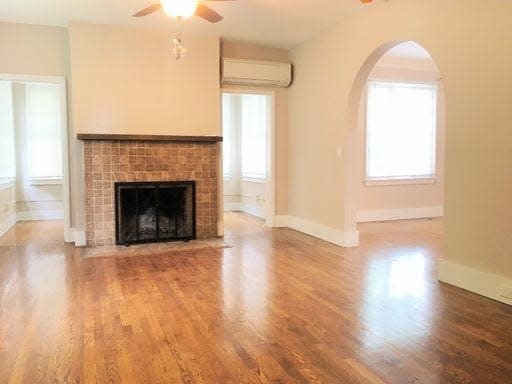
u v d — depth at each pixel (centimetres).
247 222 681
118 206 507
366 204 690
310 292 335
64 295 329
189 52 539
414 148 719
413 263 424
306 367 217
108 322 275
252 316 286
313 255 458
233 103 811
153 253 468
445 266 359
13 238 555
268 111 625
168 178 529
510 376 207
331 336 254
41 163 720
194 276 380
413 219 709
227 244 513
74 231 530
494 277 316
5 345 242
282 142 629
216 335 255
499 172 309
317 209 556
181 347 240
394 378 205
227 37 555
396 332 259
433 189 735
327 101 523
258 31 525
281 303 310
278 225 638
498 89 307
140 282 362
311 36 545
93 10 453
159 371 213
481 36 318
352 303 310
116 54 508
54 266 415
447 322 274
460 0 333
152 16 473
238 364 220
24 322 275
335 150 510
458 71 338
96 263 426
